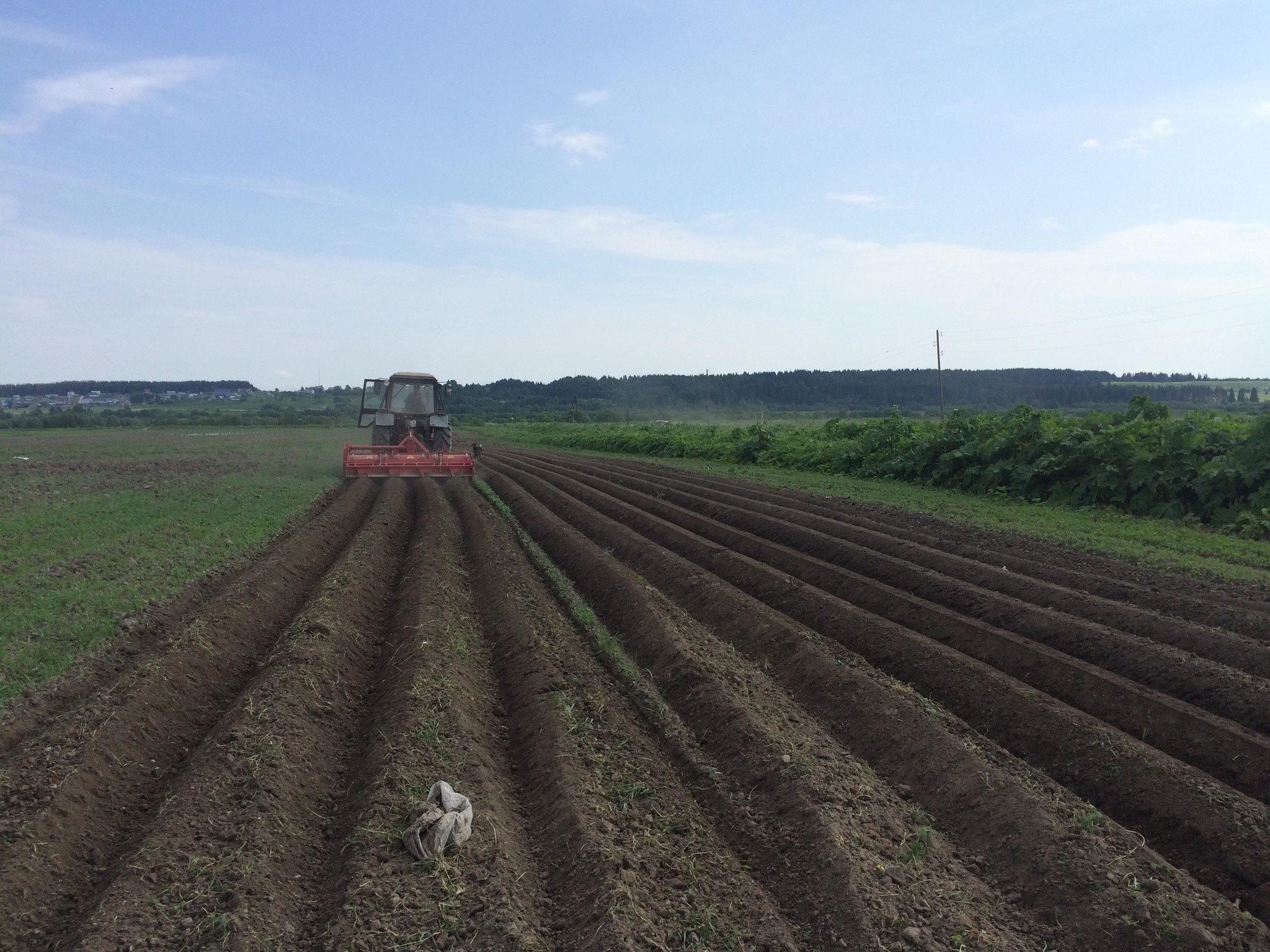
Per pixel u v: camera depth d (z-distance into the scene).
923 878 5.02
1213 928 4.50
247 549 13.87
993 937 4.55
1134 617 9.21
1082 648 8.60
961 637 9.05
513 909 4.62
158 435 56.56
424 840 5.12
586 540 14.54
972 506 17.91
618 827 5.50
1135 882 4.85
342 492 21.67
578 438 49.44
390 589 12.14
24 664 7.98
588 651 9.10
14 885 4.73
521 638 9.19
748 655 9.15
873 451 25.48
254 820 5.36
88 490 21.75
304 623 9.15
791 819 5.60
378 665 8.95
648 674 8.48
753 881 5.06
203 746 6.55
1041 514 16.47
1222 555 12.59
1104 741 6.45
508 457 37.78
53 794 5.57
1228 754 6.31
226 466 30.06
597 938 4.34
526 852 5.36
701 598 11.01
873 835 5.43
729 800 5.98
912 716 6.98
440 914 4.58
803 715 7.50
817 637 9.16
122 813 5.81
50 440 49.47
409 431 25.59
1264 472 14.59
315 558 13.48
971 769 6.16
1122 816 5.83
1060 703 7.17
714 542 15.08
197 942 4.32
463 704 7.42
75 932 4.43
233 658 8.66
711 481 24.56
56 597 10.30
